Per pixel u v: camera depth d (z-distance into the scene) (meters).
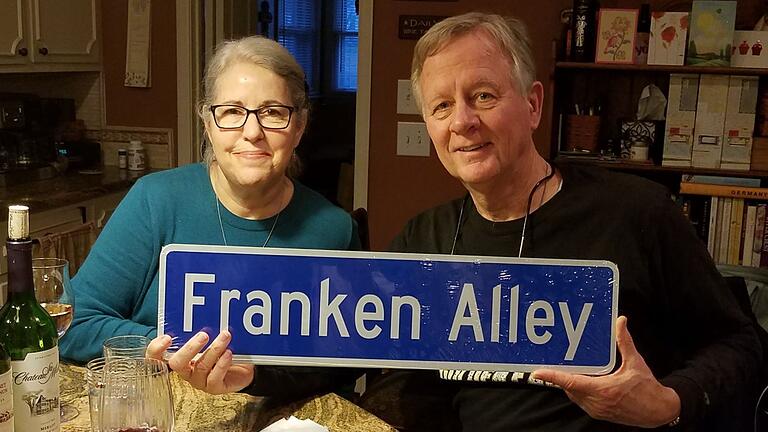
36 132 3.55
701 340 1.35
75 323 1.46
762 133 2.71
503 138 1.24
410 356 1.01
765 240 2.67
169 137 3.75
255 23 4.20
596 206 1.31
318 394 1.32
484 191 1.31
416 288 1.00
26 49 3.22
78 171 3.63
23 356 1.02
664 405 1.07
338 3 6.42
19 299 1.04
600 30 2.72
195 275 1.00
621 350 1.01
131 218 1.55
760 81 2.73
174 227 1.56
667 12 2.71
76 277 1.55
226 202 1.57
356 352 1.01
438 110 1.26
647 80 2.89
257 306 1.00
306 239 1.58
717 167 2.71
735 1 2.63
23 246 1.03
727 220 2.69
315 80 6.50
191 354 0.98
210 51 3.62
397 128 3.15
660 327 1.36
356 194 3.22
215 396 1.28
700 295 1.30
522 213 1.34
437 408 1.45
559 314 1.01
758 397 1.52
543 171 1.36
